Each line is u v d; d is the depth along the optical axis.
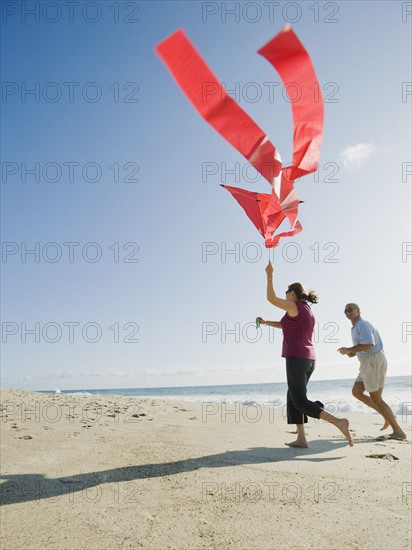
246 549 1.82
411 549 1.82
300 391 3.77
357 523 2.08
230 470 2.99
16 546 1.85
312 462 3.25
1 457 3.36
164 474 2.89
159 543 1.87
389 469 3.04
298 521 2.10
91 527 2.03
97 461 3.23
